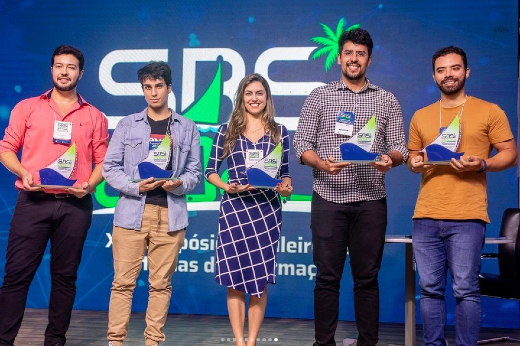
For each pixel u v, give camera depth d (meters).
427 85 4.76
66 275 3.38
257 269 3.34
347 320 4.81
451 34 4.74
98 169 3.48
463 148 3.06
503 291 3.75
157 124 3.45
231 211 3.38
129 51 5.11
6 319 3.29
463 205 3.02
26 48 5.19
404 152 3.22
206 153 5.02
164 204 3.37
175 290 5.01
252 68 4.98
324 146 3.31
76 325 4.47
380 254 3.27
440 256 3.10
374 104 3.29
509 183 4.65
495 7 4.69
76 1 5.16
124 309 3.37
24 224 3.30
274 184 3.20
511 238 4.00
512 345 4.02
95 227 5.08
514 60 4.66
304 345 3.96
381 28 4.82
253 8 4.98
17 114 3.39
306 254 4.88
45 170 3.14
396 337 4.24
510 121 4.65
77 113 3.44
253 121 3.45
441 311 3.12
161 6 5.09
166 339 4.09
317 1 4.91
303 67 4.92
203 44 5.04
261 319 3.43
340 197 3.25
